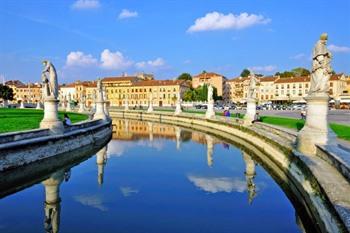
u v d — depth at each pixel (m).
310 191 11.99
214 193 15.25
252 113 35.50
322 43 15.34
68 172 19.89
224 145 32.31
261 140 27.39
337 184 10.17
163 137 39.97
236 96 165.12
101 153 27.59
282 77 152.50
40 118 38.59
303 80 131.75
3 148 17.09
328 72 15.31
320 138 15.13
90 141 29.31
